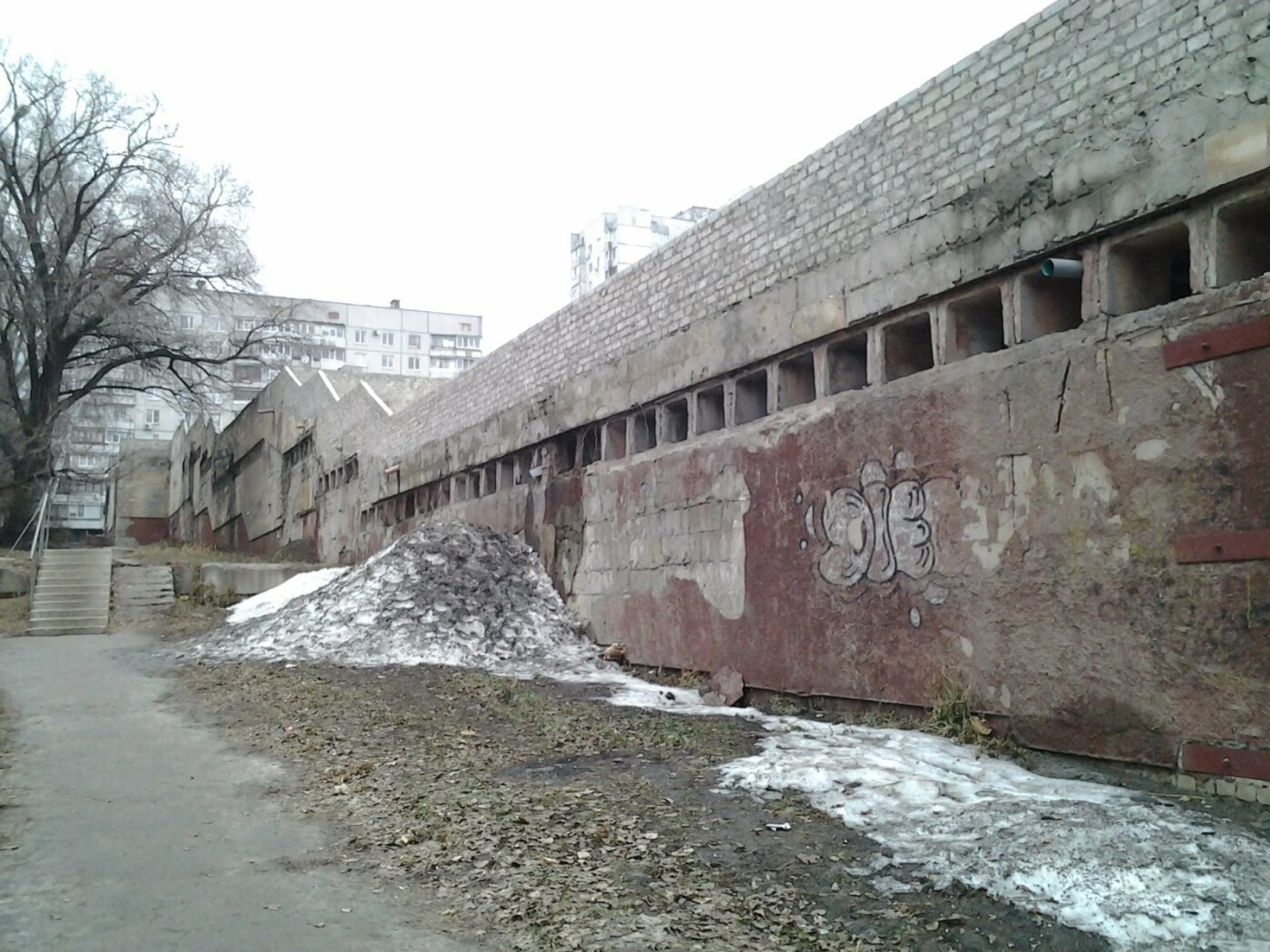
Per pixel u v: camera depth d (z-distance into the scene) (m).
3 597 20.12
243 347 36.19
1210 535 5.45
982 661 6.89
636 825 5.32
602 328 13.22
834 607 8.43
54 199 31.45
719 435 10.34
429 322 94.50
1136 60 6.16
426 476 19.94
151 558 24.48
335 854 5.00
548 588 14.45
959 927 3.92
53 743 7.80
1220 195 5.63
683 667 10.79
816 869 4.59
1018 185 6.86
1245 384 5.34
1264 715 5.13
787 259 9.42
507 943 3.89
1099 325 6.24
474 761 6.96
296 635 13.98
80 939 3.92
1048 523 6.44
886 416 7.94
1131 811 4.88
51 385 31.73
